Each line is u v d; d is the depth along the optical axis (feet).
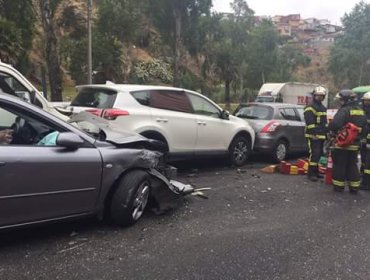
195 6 113.39
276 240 16.02
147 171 17.31
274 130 33.01
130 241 15.24
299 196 22.84
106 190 15.60
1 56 69.62
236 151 31.09
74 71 102.94
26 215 13.61
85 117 19.25
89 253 14.10
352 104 24.06
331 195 23.41
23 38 76.43
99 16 111.45
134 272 12.92
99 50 104.06
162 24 117.80
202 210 19.31
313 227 17.76
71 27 147.13
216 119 29.12
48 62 59.41
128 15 113.50
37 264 13.14
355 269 13.82
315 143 26.91
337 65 229.45
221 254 14.49
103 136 16.63
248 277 12.92
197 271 13.17
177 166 30.27
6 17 74.59
